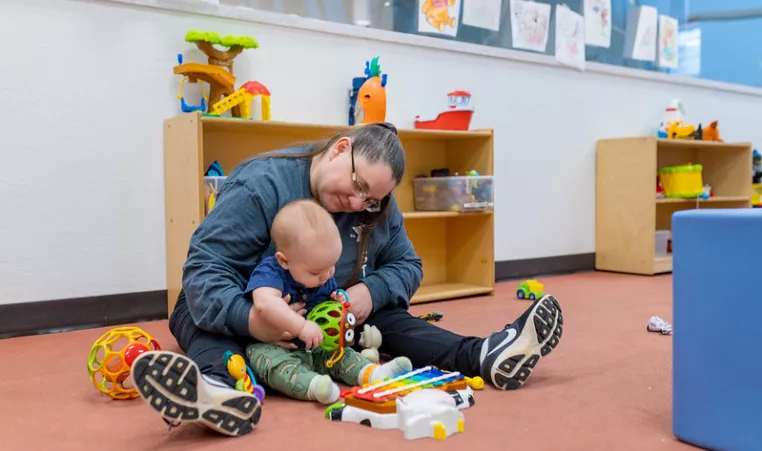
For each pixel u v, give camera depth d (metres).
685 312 0.96
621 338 1.74
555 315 1.25
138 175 2.12
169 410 0.92
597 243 3.36
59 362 1.55
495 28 2.95
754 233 0.87
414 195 2.71
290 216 1.14
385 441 0.98
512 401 1.18
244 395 1.00
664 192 3.39
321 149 1.29
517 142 3.05
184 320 1.34
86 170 2.03
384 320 1.41
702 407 0.94
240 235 1.21
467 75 2.86
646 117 3.60
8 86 1.91
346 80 2.52
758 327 0.87
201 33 2.07
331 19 2.49
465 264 2.72
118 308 2.09
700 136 3.43
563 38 3.18
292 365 1.17
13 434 1.04
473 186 2.53
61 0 1.97
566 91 3.22
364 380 1.22
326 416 1.08
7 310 1.90
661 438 0.99
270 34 2.34
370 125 1.24
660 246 3.34
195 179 1.92
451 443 0.97
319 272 1.15
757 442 0.88
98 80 2.04
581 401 1.18
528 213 3.10
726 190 3.72
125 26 2.07
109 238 2.07
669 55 3.75
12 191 1.92
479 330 1.87
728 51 4.11
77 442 1.00
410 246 1.49
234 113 2.21
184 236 2.01
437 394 1.07
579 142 3.29
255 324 1.15
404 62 2.67
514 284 2.90
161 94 2.15
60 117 1.98
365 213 1.32
